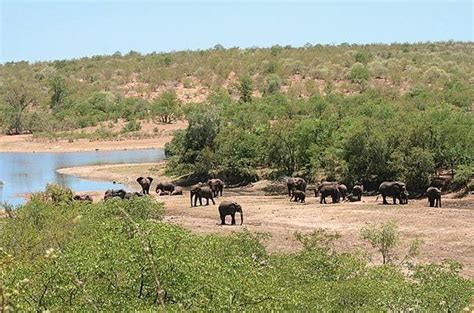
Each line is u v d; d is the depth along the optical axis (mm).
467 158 52969
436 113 59031
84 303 13789
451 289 18516
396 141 55500
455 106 82688
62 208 29250
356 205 47938
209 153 64875
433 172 53531
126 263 14711
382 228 30078
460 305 18062
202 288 14773
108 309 13805
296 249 33094
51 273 14273
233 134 65438
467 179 50750
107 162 86438
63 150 101438
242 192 59625
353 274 20797
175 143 69938
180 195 58906
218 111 74188
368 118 61000
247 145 63844
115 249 15266
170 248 15469
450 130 53312
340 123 64312
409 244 33906
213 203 51469
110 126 118250
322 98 96562
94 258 15078
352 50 182625
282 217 43875
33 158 93938
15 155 98312
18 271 14570
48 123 122188
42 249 22141
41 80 177500
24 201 58750
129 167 79250
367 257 28172
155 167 77125
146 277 14773
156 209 35125
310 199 53312
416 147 53344
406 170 52812
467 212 42594
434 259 30969
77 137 110938
